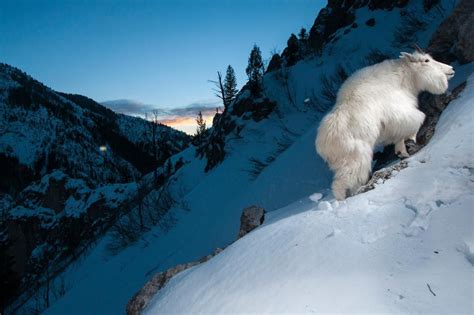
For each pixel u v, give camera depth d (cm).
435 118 580
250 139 2278
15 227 3953
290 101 2294
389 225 356
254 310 328
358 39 2339
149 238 2328
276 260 388
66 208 4031
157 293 570
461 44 732
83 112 15638
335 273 319
